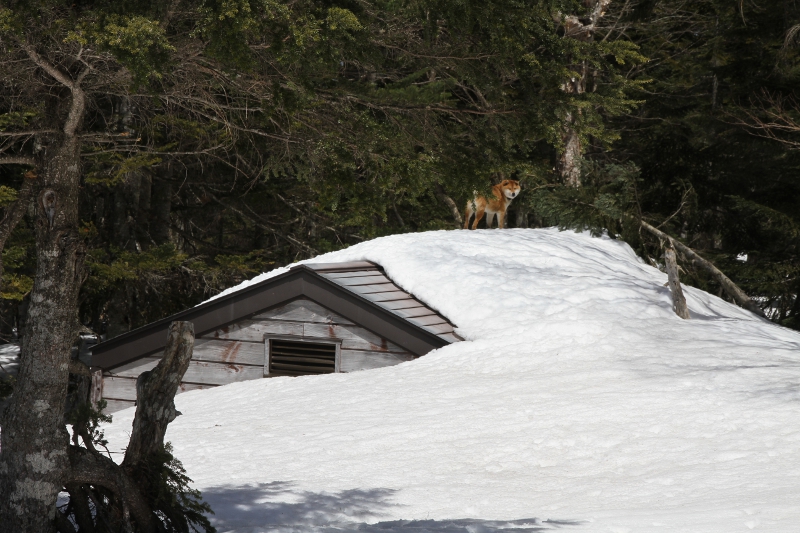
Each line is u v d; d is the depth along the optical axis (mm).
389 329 16609
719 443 9828
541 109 10320
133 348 17469
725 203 33188
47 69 7496
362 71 15422
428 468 9742
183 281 31047
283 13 7547
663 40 37906
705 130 32844
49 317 7148
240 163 26969
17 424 6961
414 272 19469
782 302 35312
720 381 12625
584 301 18047
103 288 25984
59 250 7254
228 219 42281
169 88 10188
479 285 18594
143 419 7020
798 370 13203
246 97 10633
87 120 18422
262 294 17219
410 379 14617
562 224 26156
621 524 6684
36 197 7414
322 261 21625
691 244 37938
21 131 8625
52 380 7059
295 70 9242
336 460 10227
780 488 7879
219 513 7902
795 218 31250
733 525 6410
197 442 11664
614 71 11070
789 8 31406
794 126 28062
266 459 10453
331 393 14250
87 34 7348
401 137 10273
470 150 10562
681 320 17656
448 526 6992
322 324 17094
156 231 30188
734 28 32469
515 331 16422
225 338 17438
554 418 11398
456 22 8906
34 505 6867
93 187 29125
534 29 9859
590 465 9594
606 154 38500
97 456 7020
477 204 26266
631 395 12195
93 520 7113
